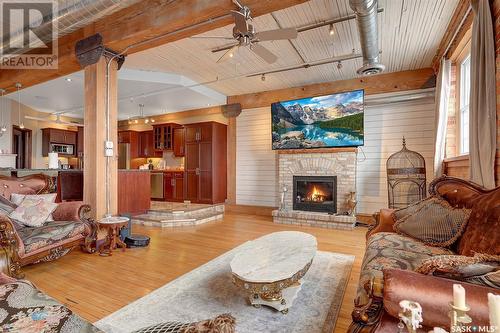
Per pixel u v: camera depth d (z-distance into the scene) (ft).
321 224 17.10
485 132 7.86
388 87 17.70
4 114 21.72
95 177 12.01
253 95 22.47
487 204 6.39
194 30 10.63
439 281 3.67
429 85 16.74
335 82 19.26
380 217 9.59
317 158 18.54
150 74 17.47
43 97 21.45
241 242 13.53
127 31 11.21
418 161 16.67
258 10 9.07
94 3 9.21
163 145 27.45
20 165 25.57
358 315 4.14
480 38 8.12
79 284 8.59
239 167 23.17
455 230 7.16
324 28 12.14
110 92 12.62
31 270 9.68
